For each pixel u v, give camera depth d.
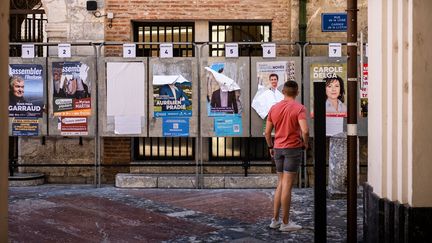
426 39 5.07
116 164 10.80
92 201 9.14
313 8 11.12
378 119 5.74
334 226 7.29
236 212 8.27
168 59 10.32
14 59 10.41
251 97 10.29
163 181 10.44
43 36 11.66
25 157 11.16
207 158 11.20
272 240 6.62
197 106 10.34
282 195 7.02
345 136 9.35
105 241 6.63
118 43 10.45
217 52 11.48
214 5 11.14
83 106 10.44
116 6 11.18
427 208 5.10
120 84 10.36
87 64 10.41
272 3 11.17
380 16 5.70
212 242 6.54
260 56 10.67
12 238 6.76
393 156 5.43
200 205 8.82
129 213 8.21
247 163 10.47
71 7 11.16
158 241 6.61
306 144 6.98
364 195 6.23
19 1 11.63
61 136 11.09
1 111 3.05
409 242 5.14
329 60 10.23
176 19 11.20
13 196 9.59
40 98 10.45
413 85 5.07
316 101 5.09
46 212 8.27
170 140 11.38
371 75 6.09
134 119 10.37
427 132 5.09
